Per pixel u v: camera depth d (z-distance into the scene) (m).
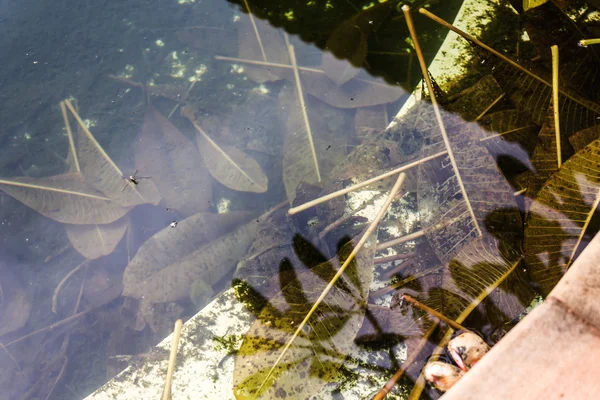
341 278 0.92
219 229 1.08
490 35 1.15
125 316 1.08
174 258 1.07
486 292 0.90
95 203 1.13
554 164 0.97
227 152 1.14
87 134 1.18
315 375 0.88
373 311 0.92
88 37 1.29
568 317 0.75
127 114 1.22
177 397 0.94
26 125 1.22
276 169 1.15
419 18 1.22
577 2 1.09
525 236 0.92
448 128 1.03
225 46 1.25
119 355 1.06
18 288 1.11
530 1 1.10
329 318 0.90
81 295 1.11
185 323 0.99
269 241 1.02
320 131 1.12
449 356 0.87
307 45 1.21
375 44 1.20
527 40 1.13
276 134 1.17
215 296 1.05
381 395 0.87
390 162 1.04
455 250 0.94
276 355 0.89
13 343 1.09
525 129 1.02
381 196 1.02
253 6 1.27
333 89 1.15
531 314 0.76
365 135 1.10
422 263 0.95
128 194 1.13
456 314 0.89
